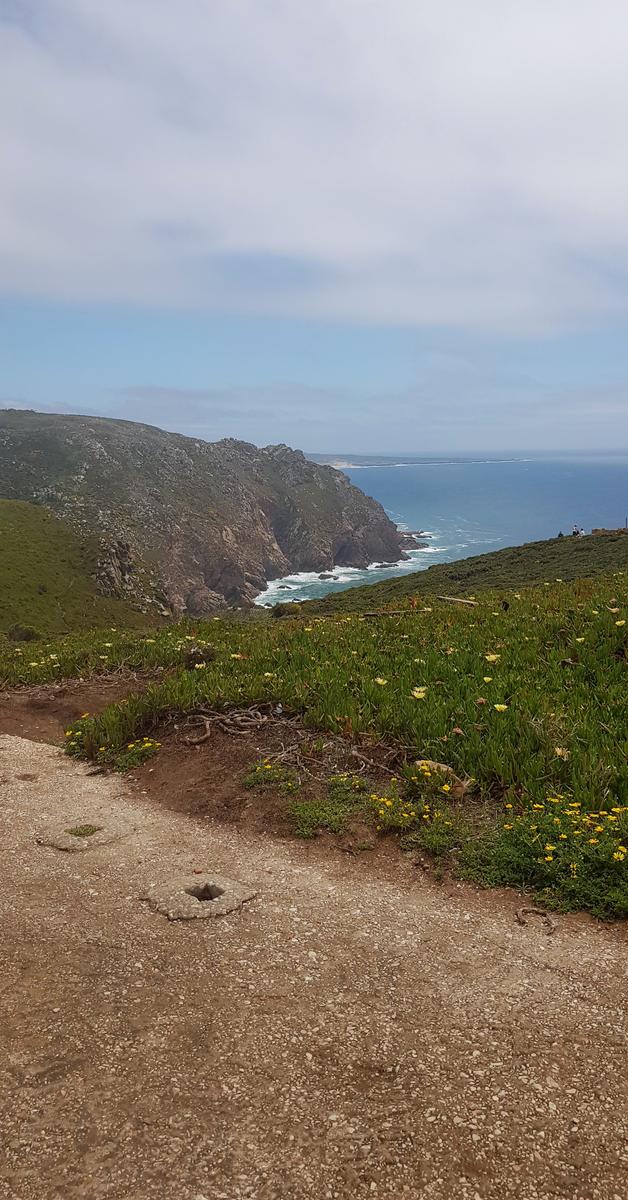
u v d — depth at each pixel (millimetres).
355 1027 3965
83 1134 3209
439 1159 3072
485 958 4680
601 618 11422
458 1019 4031
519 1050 3752
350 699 9141
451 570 51406
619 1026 3938
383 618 14617
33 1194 2900
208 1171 3016
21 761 9391
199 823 7238
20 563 119688
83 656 14344
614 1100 3379
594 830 5906
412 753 7988
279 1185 2955
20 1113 3332
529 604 14297
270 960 4652
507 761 7336
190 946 4824
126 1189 2932
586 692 8922
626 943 4797
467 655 10727
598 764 6965
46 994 4277
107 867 6184
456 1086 3494
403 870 6008
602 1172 2996
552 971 4504
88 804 7863
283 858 6340
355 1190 2932
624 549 43750
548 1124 3246
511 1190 2926
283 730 9070
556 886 5500
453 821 6559
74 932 5023
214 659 12461
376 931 5043
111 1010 4125
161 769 8750
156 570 174000
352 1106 3379
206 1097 3438
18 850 6574
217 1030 3941
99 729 9898
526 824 6211
